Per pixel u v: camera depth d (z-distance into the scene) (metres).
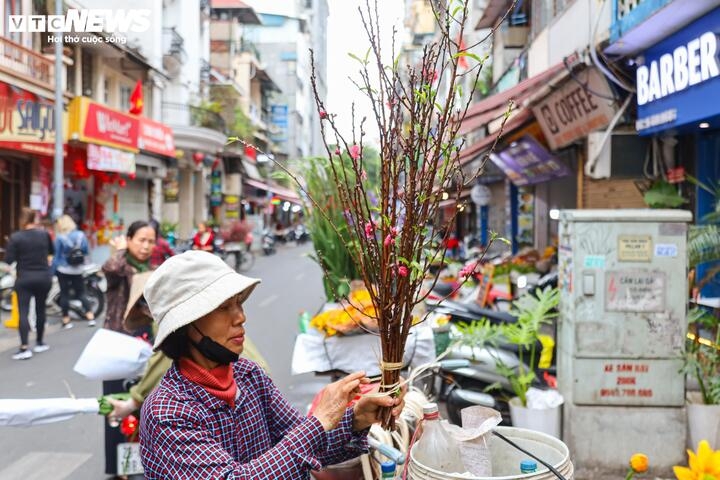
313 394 6.54
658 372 4.33
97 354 3.40
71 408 3.23
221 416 1.85
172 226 21.61
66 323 10.20
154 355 3.25
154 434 1.75
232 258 21.75
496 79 17.02
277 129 55.97
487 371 5.16
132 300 3.35
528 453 2.12
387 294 2.05
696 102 5.81
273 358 8.12
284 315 11.65
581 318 4.36
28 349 8.44
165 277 1.87
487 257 12.59
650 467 4.32
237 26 42.22
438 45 2.12
